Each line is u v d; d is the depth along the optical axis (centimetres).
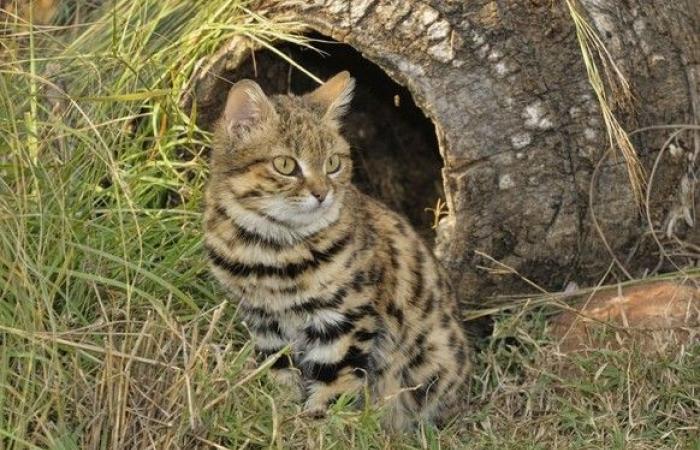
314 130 636
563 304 733
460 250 725
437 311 681
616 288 749
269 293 635
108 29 823
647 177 753
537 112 717
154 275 642
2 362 574
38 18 866
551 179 723
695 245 786
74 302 658
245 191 628
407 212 944
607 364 693
